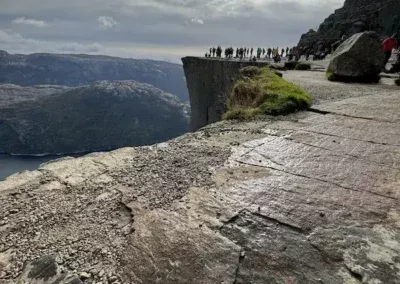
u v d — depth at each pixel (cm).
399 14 6275
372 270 368
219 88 4459
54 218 466
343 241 416
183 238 413
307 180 580
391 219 461
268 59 5284
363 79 1748
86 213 480
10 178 584
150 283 350
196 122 5653
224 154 708
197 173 610
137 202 500
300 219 461
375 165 641
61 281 347
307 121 962
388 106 1120
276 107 1059
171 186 555
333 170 621
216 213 471
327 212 478
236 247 400
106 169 633
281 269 371
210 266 370
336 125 915
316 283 353
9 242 415
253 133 860
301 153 710
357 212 478
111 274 363
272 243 412
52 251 399
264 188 550
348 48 1758
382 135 817
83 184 568
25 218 463
